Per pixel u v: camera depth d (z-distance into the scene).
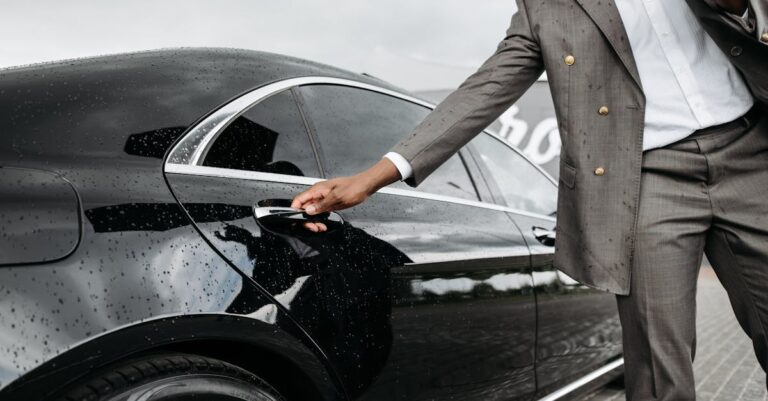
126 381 1.01
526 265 2.04
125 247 1.05
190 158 1.26
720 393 3.29
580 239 1.42
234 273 1.17
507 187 2.26
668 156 1.36
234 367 1.17
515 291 1.96
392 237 1.56
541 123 12.58
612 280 1.40
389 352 1.46
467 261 1.76
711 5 1.23
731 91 1.33
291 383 1.32
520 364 1.97
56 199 1.02
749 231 1.35
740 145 1.33
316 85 1.68
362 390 1.38
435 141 1.41
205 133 1.32
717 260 1.44
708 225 1.39
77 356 0.94
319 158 1.56
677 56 1.35
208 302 1.11
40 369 0.91
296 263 1.29
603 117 1.38
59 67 1.32
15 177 1.01
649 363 1.43
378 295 1.45
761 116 1.34
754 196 1.34
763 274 1.35
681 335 1.40
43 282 0.94
